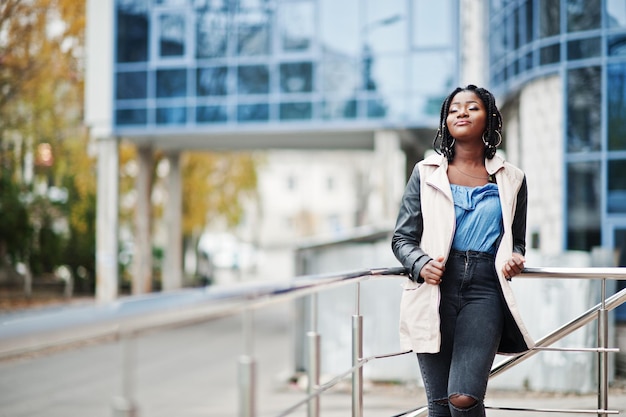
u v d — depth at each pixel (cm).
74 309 147
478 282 309
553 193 1673
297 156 8031
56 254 2875
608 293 912
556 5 1670
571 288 898
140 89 2494
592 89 1625
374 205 2748
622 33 1595
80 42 2527
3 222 2766
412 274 309
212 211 3647
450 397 299
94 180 2977
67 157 2861
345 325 1082
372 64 2303
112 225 2577
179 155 2980
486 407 375
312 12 2355
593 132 1622
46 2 2369
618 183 1595
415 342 311
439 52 2256
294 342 1092
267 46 2392
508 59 1873
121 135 2530
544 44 1694
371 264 1095
